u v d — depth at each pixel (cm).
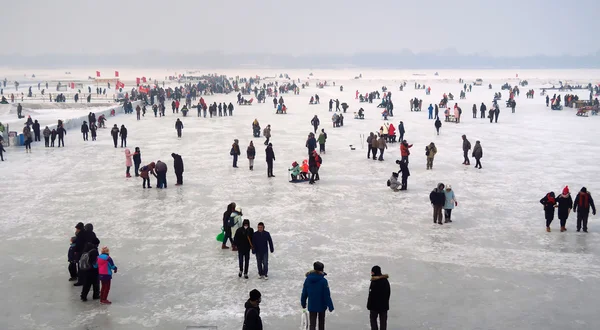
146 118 5700
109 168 2956
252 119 5588
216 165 3041
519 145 3712
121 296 1296
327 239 1722
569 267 1481
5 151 3478
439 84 15362
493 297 1284
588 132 4372
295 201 2211
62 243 1695
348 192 2380
